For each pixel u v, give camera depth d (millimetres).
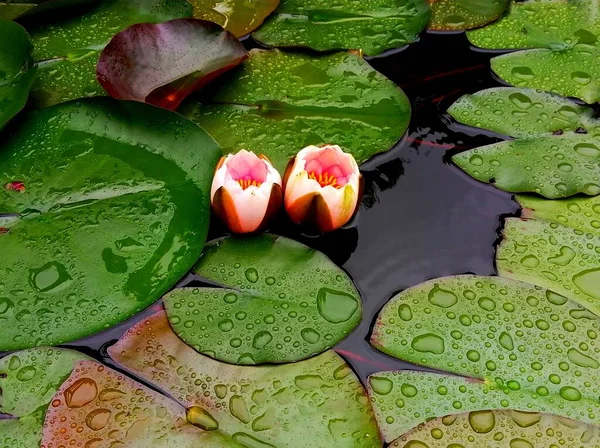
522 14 886
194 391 691
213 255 738
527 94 833
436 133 817
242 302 721
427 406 691
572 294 731
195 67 804
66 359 697
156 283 717
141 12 858
